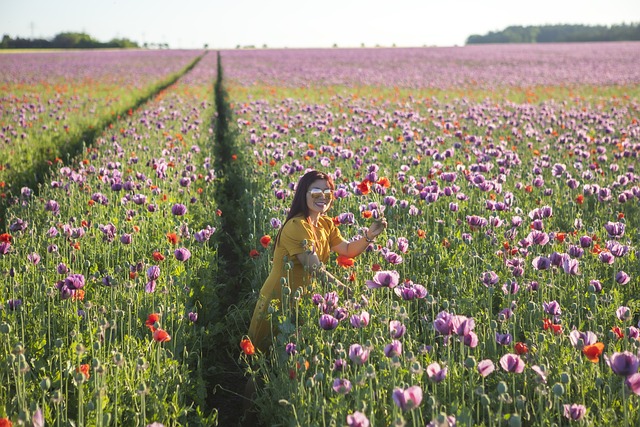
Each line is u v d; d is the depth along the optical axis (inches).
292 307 177.5
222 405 180.5
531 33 5393.7
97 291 195.9
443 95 966.4
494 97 942.4
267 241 189.2
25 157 446.3
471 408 125.3
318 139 479.5
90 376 147.6
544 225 258.8
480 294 189.9
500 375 146.4
